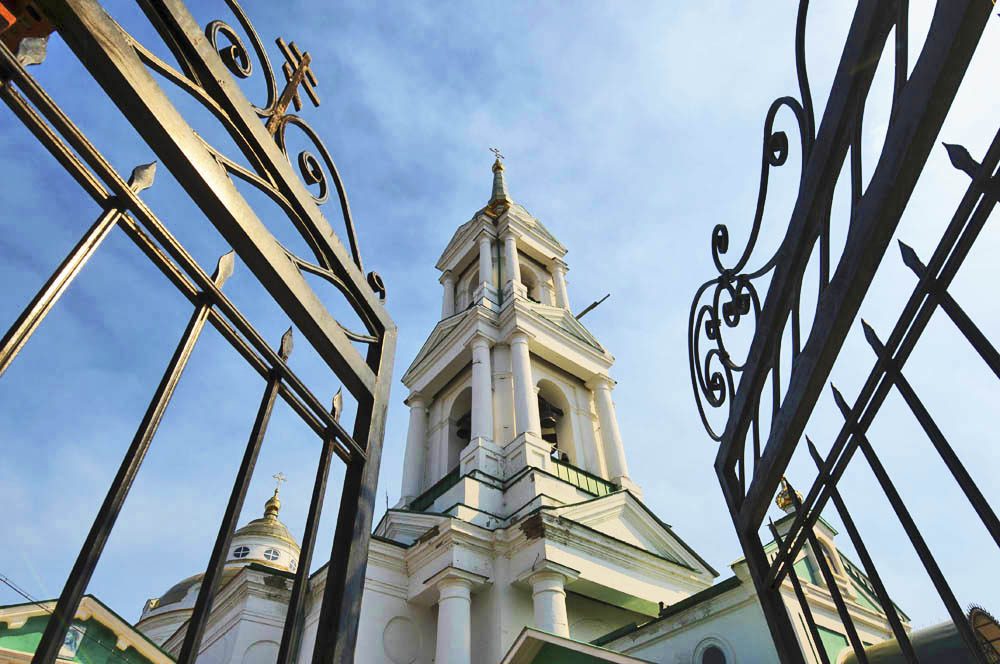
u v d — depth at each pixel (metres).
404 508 20.86
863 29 2.21
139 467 2.03
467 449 19.89
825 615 11.52
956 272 2.06
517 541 16.88
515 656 10.35
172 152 2.31
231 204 2.51
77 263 1.96
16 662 6.95
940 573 2.36
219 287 2.44
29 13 2.03
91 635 8.35
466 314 23.92
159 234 2.23
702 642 12.66
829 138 2.43
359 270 3.47
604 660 9.64
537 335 23.16
